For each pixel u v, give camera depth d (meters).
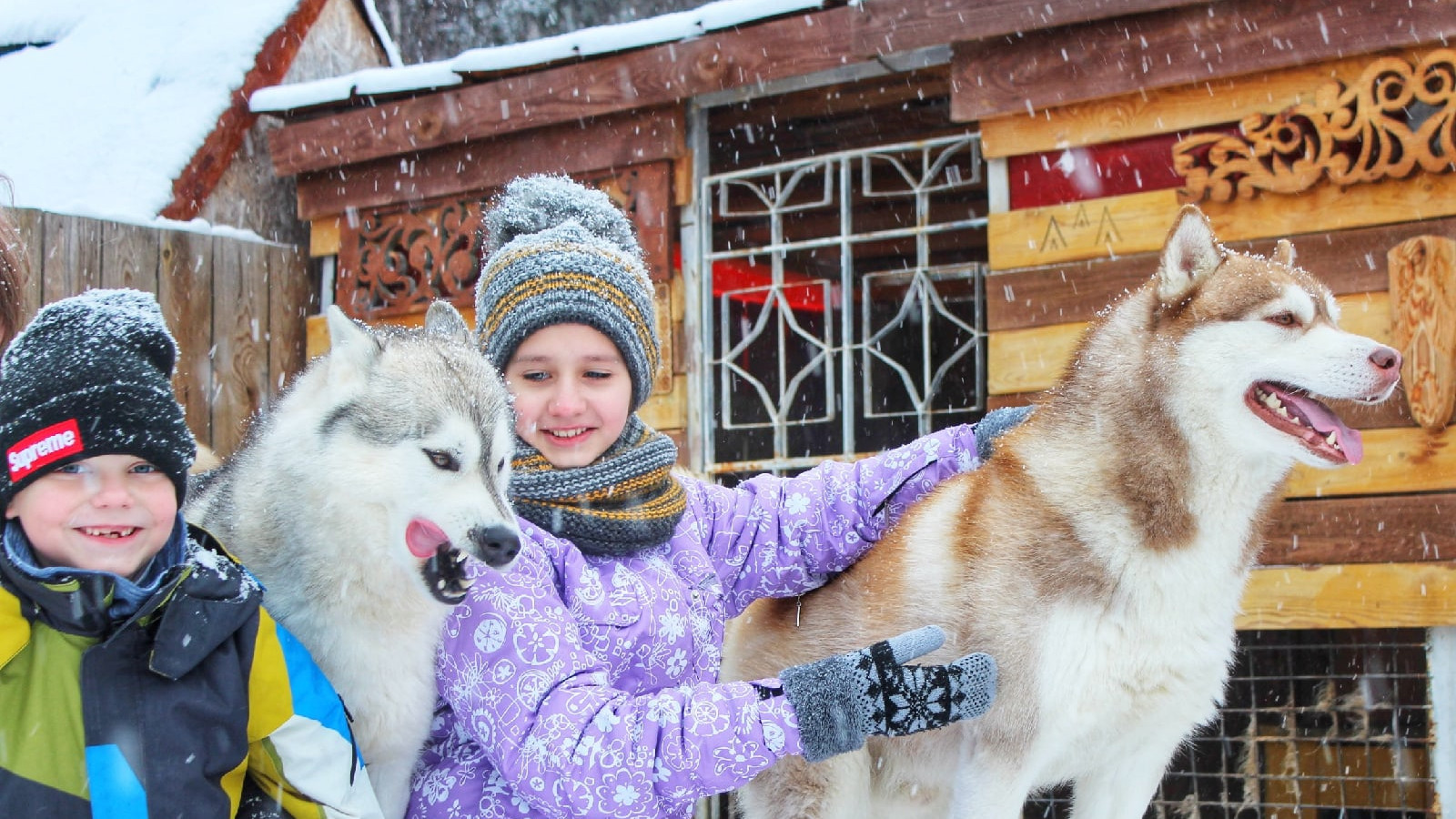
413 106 5.18
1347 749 4.35
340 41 6.39
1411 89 3.59
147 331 1.95
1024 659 2.59
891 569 2.87
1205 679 2.65
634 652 2.22
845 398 4.82
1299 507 3.76
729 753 1.88
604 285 2.37
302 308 5.63
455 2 14.20
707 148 4.92
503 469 2.15
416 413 2.07
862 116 5.46
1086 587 2.58
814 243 4.86
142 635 1.83
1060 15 4.03
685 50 4.64
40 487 1.80
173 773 1.78
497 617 2.04
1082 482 2.65
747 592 2.86
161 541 1.89
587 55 4.84
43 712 1.76
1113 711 2.63
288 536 2.11
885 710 1.94
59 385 1.81
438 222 5.24
